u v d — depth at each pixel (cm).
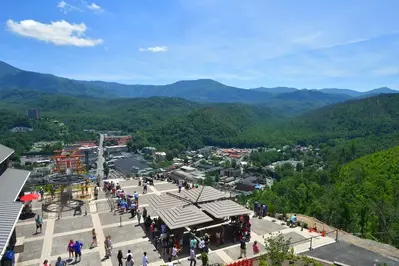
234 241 2553
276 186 8669
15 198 2498
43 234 2631
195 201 2705
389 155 7988
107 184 3906
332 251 2381
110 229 2748
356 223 3888
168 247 2312
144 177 4619
